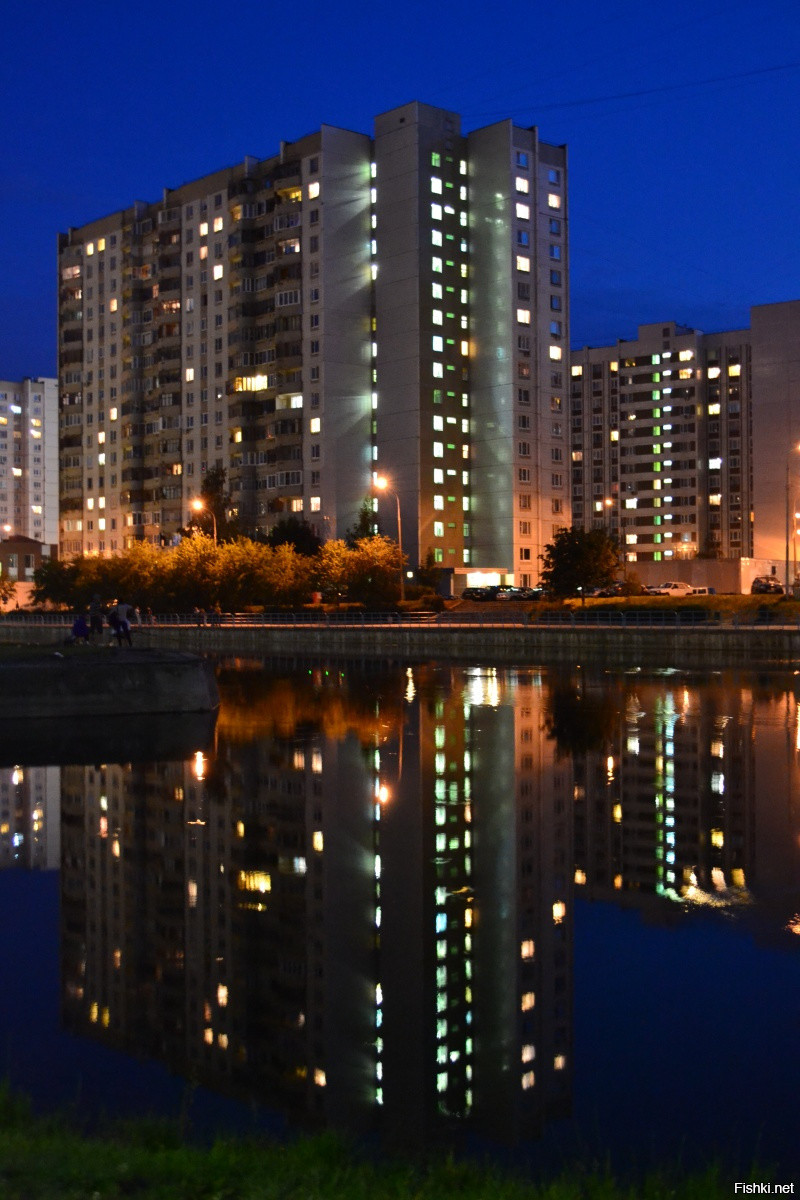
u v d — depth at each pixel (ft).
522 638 277.23
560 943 53.21
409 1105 37.37
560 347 444.55
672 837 74.54
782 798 86.94
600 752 111.04
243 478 464.24
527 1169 32.50
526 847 72.28
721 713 142.72
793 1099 36.96
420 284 426.51
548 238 441.27
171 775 99.91
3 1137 26.94
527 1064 40.09
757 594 322.55
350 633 312.71
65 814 83.97
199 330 490.49
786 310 502.79
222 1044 42.80
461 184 439.63
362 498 442.91
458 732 127.75
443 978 49.29
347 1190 24.59
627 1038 42.14
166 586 402.93
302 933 55.93
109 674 142.41
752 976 48.32
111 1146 26.58
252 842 74.69
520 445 430.61
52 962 52.19
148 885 64.95
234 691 188.14
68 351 555.28
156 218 509.76
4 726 132.46
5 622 433.48
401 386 433.07
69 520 554.87
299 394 447.42
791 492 497.87
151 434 511.81
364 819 81.10
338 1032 43.62
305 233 444.96
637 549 620.08
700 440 612.29
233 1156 26.23
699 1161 32.55
